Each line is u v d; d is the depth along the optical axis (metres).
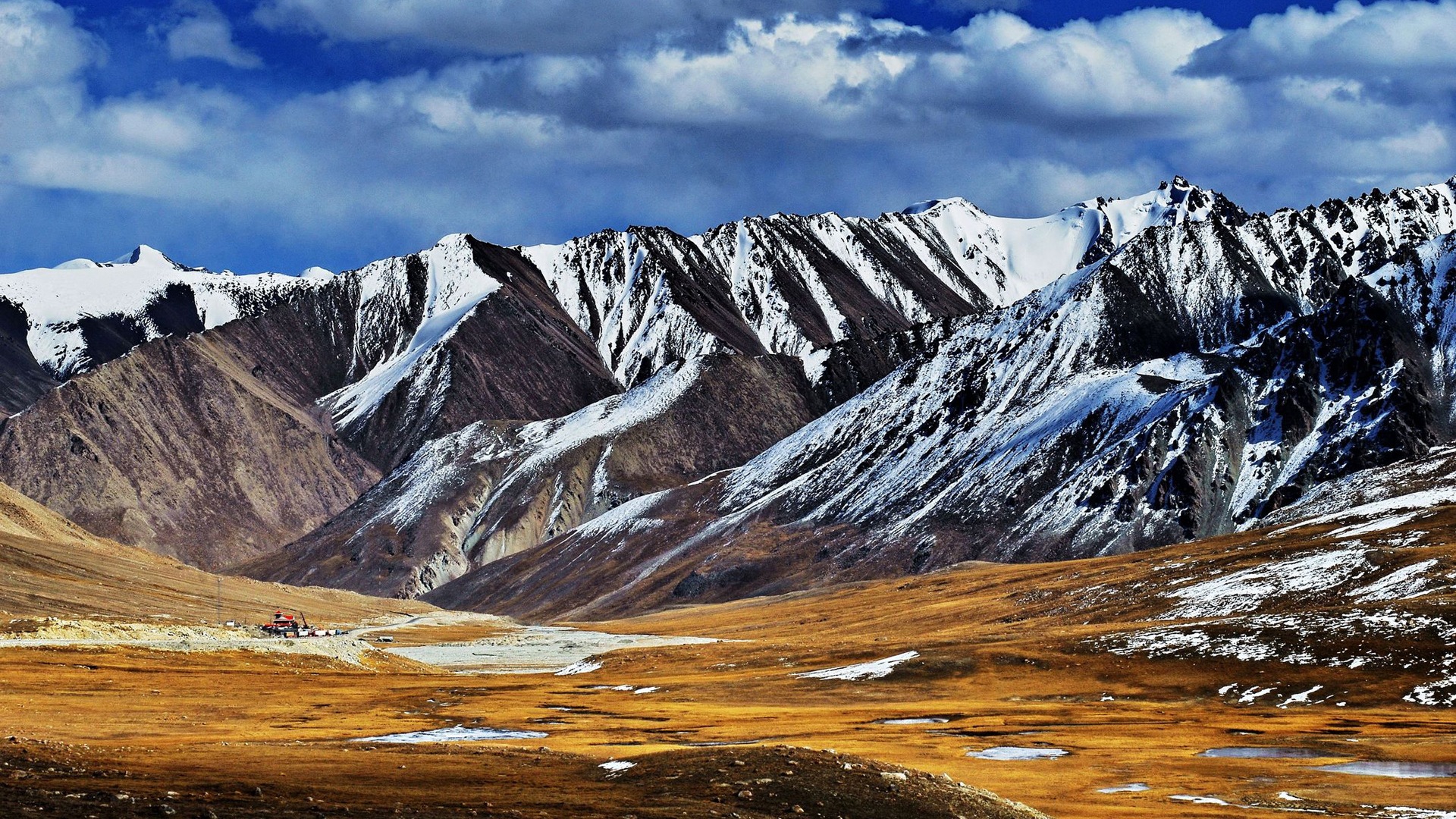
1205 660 109.81
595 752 66.19
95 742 58.75
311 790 44.19
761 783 45.81
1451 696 94.75
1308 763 69.25
